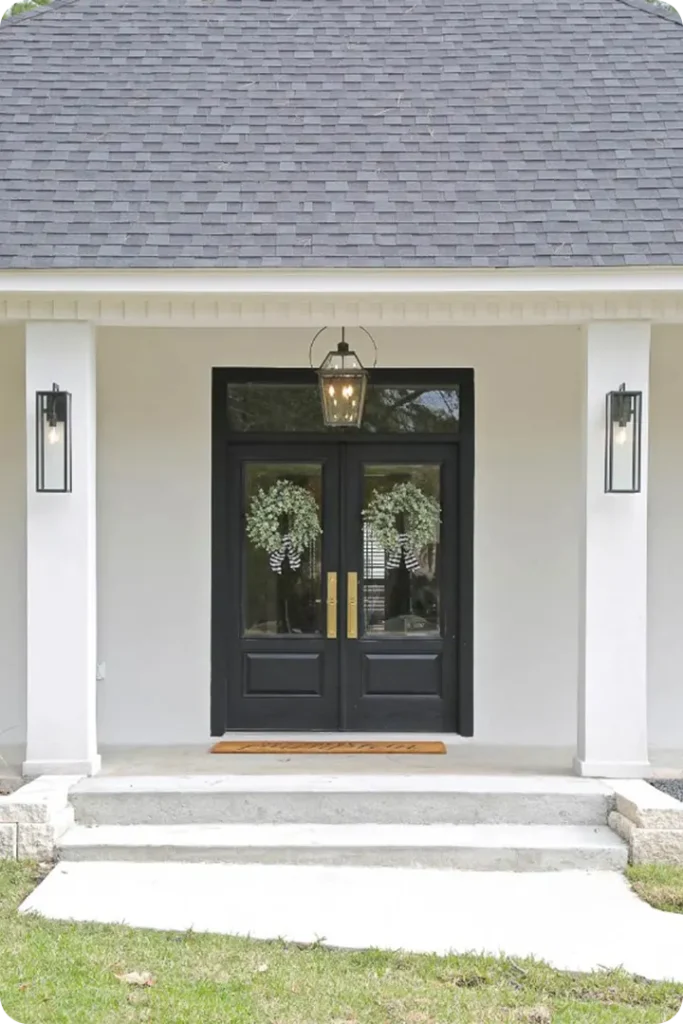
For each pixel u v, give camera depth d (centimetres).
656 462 775
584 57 757
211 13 793
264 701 791
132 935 467
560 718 778
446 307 644
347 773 656
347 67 748
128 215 637
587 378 646
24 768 637
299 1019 392
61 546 640
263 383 788
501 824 602
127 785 615
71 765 638
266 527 790
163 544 782
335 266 608
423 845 567
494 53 761
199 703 779
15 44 753
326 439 788
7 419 771
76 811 604
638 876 541
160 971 431
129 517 780
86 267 606
